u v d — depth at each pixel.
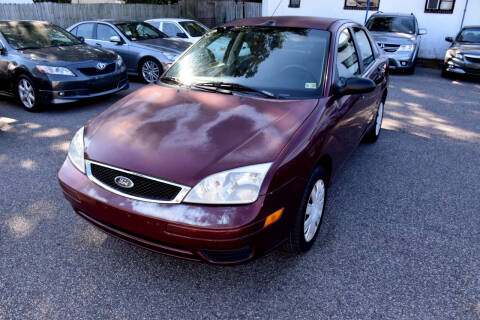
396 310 2.27
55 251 2.77
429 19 13.46
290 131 2.45
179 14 18.28
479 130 5.81
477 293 2.41
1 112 6.31
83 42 7.47
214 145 2.31
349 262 2.70
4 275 2.52
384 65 4.65
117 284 2.47
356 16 14.31
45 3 13.00
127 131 2.54
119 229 2.36
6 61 6.30
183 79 3.29
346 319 2.21
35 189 3.67
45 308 2.26
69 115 6.17
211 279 2.53
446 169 4.33
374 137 5.05
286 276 2.56
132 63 8.70
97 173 2.40
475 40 10.55
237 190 2.12
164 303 2.32
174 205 2.14
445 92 8.50
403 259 2.74
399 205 3.51
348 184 3.92
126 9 15.64
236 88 3.01
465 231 3.10
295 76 3.02
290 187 2.28
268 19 3.71
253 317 2.22
